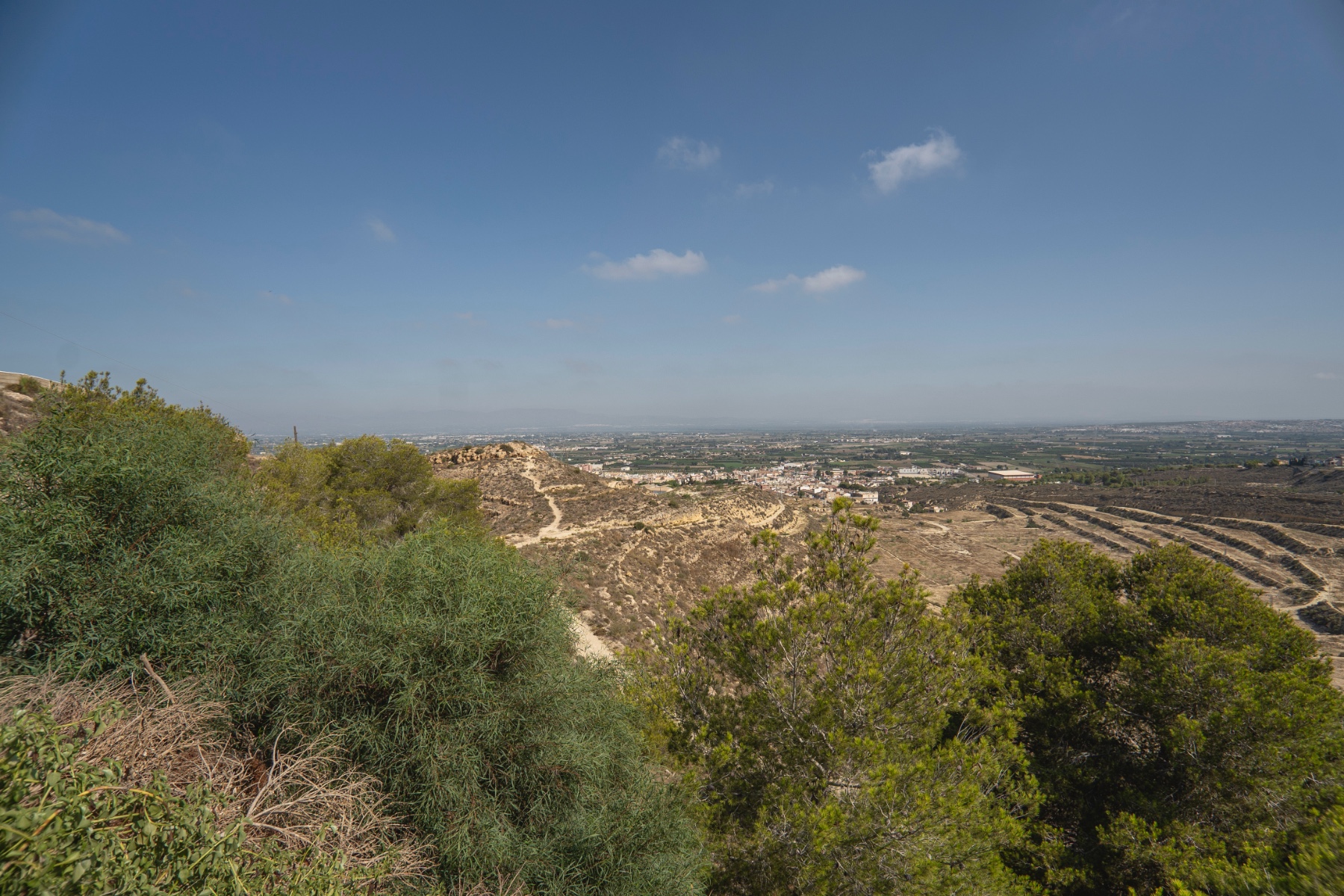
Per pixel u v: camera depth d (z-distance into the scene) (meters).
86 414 6.66
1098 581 13.16
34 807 2.79
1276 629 10.62
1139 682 10.20
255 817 4.09
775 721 8.73
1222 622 10.73
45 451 5.16
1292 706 8.73
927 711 8.80
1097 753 10.33
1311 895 5.40
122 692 4.54
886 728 8.34
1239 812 8.51
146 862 3.06
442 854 4.87
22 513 4.80
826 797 7.63
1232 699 8.95
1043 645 11.77
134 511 5.45
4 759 2.85
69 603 4.77
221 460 9.28
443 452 55.94
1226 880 6.55
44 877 2.49
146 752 3.98
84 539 4.98
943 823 6.50
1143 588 12.44
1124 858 8.62
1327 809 7.61
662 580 29.56
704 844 7.05
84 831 2.87
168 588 5.13
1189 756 9.02
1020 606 12.85
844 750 7.79
